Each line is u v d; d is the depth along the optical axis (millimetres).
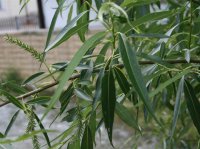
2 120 1688
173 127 359
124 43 271
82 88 388
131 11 504
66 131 336
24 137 250
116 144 1437
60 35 321
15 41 354
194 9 472
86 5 417
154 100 550
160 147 1026
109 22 328
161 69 380
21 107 338
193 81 464
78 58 264
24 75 2516
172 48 432
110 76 319
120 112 344
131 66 264
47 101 354
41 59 362
